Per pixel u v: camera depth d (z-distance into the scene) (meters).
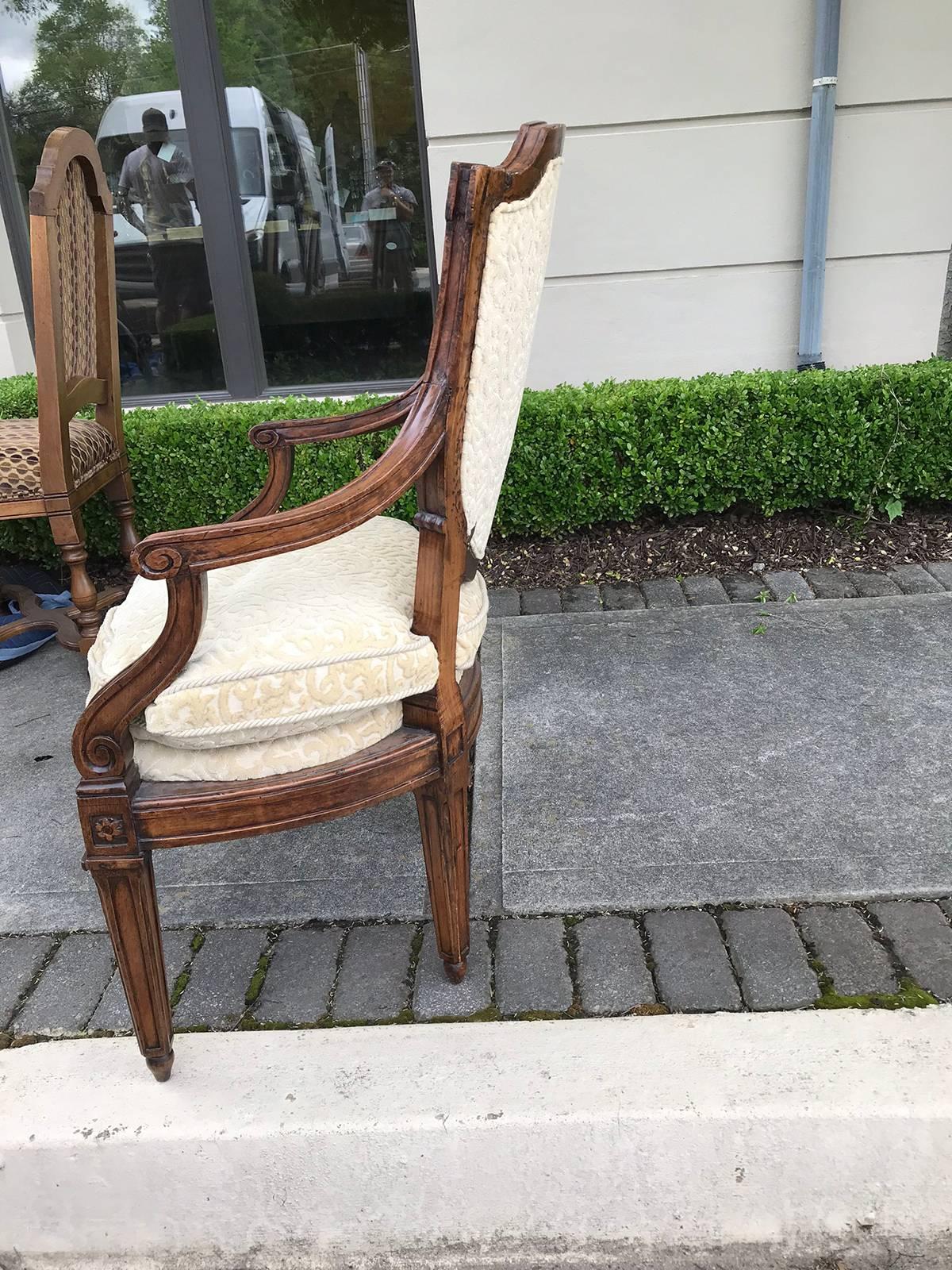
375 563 1.57
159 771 1.29
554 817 1.99
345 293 4.35
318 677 1.28
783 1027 1.44
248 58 4.04
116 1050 1.51
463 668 1.47
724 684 2.49
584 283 3.86
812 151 3.51
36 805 2.23
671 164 3.67
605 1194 1.36
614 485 3.37
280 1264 1.40
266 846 2.00
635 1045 1.42
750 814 1.95
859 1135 1.30
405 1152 1.34
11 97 4.23
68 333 2.49
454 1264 1.38
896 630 2.71
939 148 3.57
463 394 1.25
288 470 1.87
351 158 4.17
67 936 1.79
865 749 2.15
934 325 3.82
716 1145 1.32
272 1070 1.43
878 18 3.41
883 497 3.38
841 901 1.70
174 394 4.54
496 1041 1.45
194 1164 1.36
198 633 1.20
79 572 2.59
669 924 1.68
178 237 4.33
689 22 3.48
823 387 3.19
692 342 3.91
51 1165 1.37
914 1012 1.45
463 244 1.16
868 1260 1.34
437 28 3.57
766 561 3.28
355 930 1.74
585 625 2.91
